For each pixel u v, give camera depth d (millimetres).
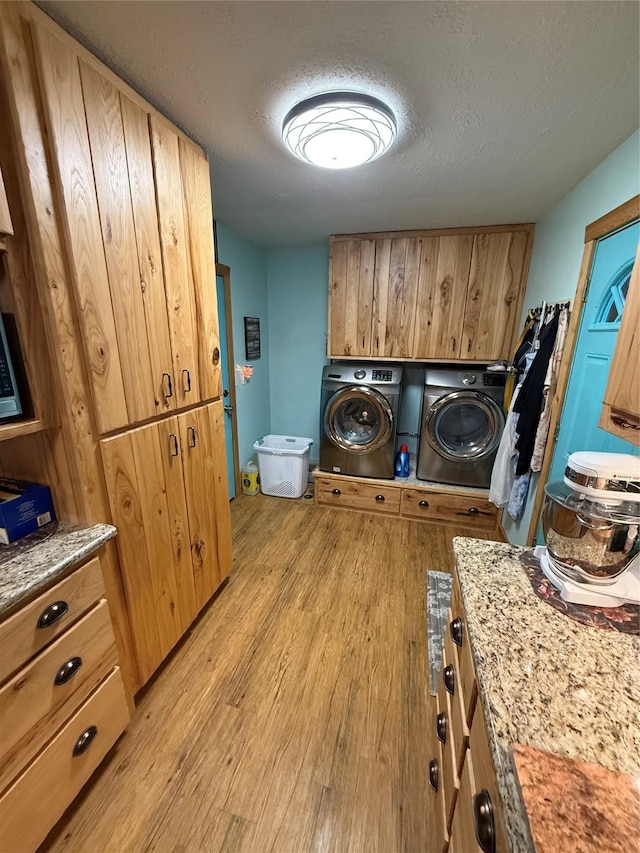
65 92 943
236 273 3023
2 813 902
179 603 1656
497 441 2729
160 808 1161
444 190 1956
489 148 1509
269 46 996
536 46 977
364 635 1847
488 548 1119
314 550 2590
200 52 1019
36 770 979
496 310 2721
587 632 810
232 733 1385
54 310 987
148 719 1432
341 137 1324
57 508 1181
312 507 3227
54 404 1065
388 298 2906
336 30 938
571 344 1785
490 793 616
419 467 2967
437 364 3088
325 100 1180
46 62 888
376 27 926
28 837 966
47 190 936
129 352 1241
